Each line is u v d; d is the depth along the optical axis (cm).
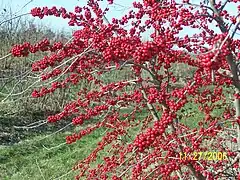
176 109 42
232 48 42
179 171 60
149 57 41
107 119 65
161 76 54
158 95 45
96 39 45
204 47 48
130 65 51
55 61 50
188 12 44
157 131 40
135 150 56
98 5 53
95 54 51
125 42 43
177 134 53
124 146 74
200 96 57
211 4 45
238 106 50
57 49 49
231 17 45
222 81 48
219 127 54
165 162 53
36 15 52
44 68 50
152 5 46
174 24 44
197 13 46
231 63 46
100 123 64
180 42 46
